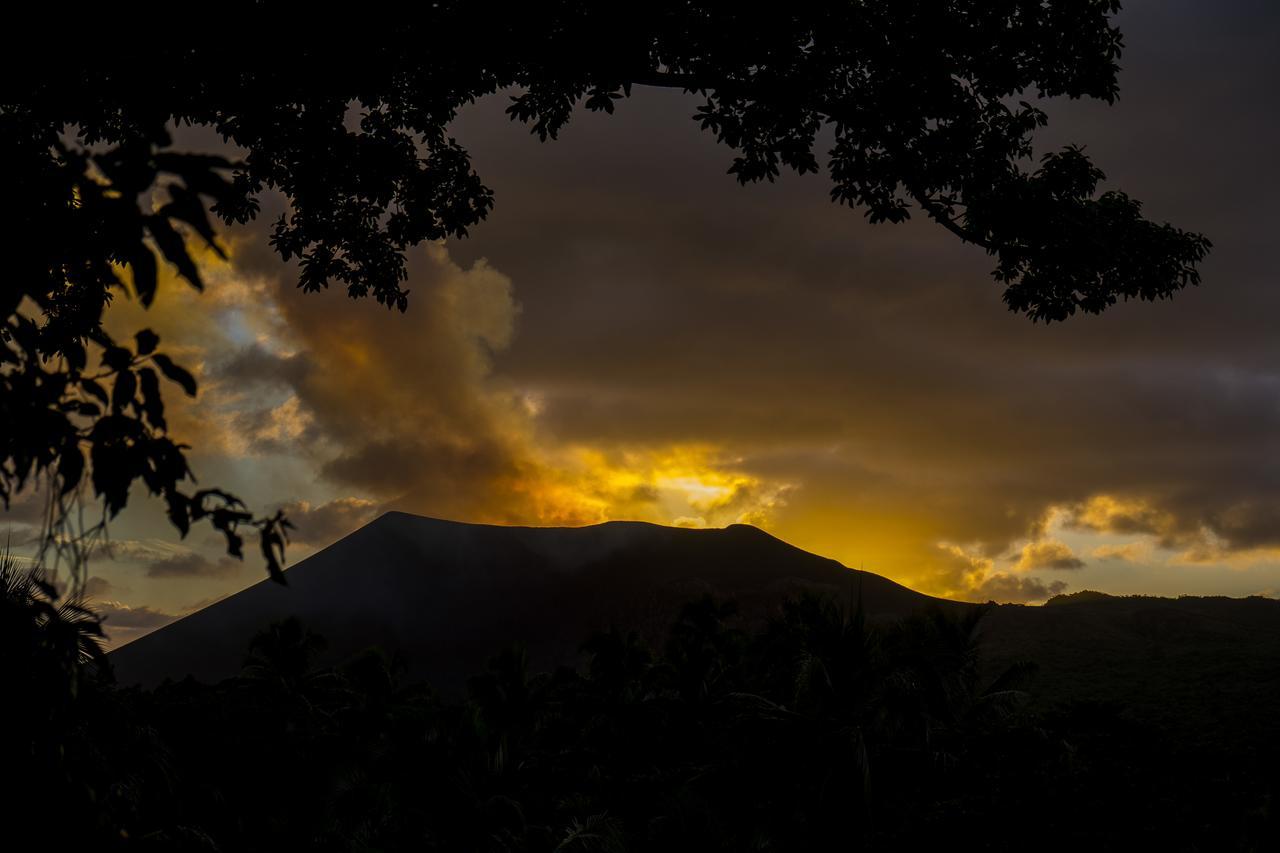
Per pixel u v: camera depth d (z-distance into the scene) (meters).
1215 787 30.98
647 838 30.67
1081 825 28.02
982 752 36.50
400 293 14.18
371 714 41.09
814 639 33.19
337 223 13.66
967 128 11.98
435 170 13.55
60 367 3.88
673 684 48.09
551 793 32.56
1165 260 12.12
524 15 8.28
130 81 5.21
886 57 10.92
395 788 27.70
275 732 45.09
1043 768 34.44
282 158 12.38
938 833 28.33
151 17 5.13
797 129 12.02
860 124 11.46
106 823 5.20
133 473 3.78
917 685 33.44
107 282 3.63
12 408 3.52
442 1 8.16
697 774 36.03
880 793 31.83
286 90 7.78
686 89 10.08
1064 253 12.05
